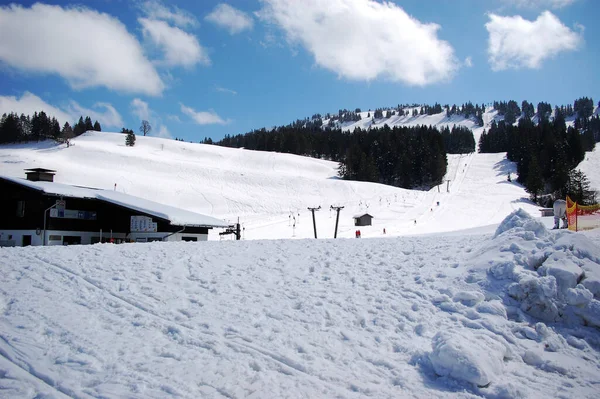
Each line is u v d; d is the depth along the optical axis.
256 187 93.12
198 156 142.12
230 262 11.62
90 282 9.60
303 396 5.46
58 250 12.72
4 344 6.55
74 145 119.75
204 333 7.21
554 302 8.08
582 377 6.45
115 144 154.75
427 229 59.03
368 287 9.53
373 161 124.88
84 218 30.97
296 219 67.56
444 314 8.16
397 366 6.43
